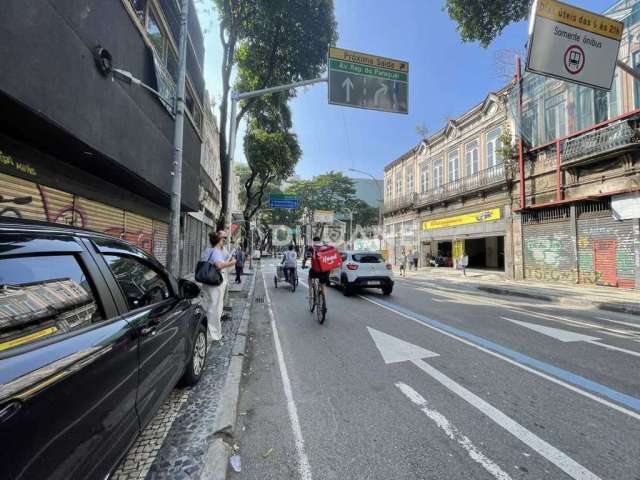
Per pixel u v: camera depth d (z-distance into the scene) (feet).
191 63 37.55
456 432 10.00
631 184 41.65
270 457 8.93
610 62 23.50
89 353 5.91
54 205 17.94
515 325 23.63
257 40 36.17
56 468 4.80
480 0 29.17
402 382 13.67
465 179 72.74
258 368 15.49
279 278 47.37
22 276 5.59
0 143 14.29
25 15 11.77
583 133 46.91
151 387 8.36
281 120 61.67
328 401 12.09
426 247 93.04
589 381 13.66
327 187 178.50
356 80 29.25
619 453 8.93
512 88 60.23
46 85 12.87
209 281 17.89
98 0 16.56
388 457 8.86
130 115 20.49
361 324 24.04
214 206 71.41
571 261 49.60
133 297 8.64
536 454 8.92
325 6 33.91
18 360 4.74
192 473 8.05
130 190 26.78
